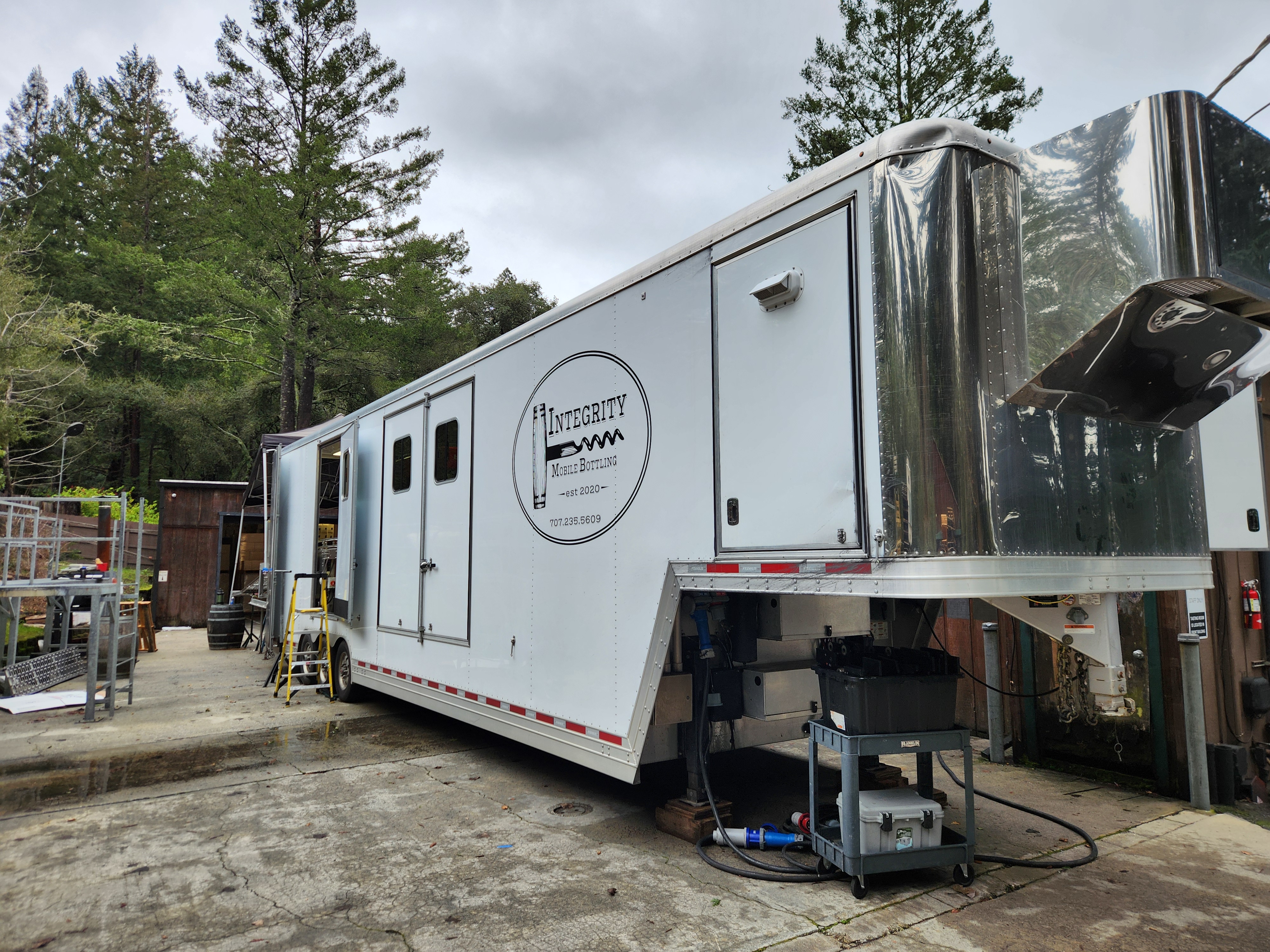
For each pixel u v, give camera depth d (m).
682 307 3.64
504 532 4.92
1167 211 2.33
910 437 2.60
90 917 2.97
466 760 5.48
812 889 3.17
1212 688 4.59
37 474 26.28
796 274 3.03
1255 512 4.73
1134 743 4.62
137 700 7.90
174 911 3.02
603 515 4.04
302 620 8.77
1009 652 5.25
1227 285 2.37
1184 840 3.72
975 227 2.73
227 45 20.28
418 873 3.38
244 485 14.71
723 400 3.36
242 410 27.06
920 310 2.63
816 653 3.80
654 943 2.72
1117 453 3.12
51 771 5.17
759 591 3.11
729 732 4.10
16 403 21.89
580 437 4.28
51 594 6.84
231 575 15.75
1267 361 3.08
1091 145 2.53
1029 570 2.70
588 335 4.28
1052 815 4.09
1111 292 2.46
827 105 16.08
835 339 2.88
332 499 9.98
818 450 2.90
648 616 3.66
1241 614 4.86
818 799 4.14
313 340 20.02
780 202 3.17
